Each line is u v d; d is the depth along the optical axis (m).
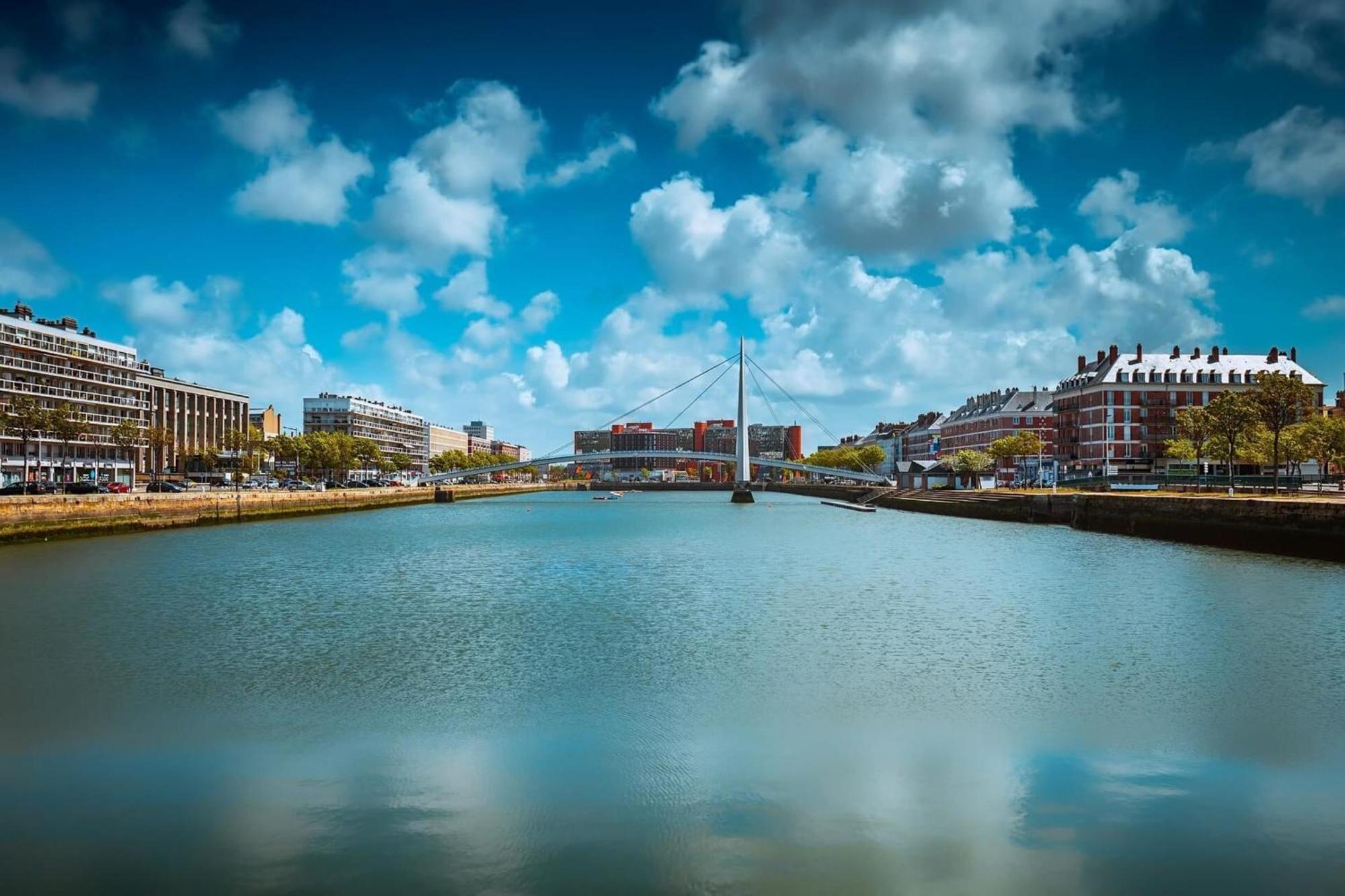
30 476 104.12
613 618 30.59
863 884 10.95
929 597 35.25
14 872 11.38
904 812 13.05
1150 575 40.94
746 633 27.39
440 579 42.81
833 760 15.37
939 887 10.87
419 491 157.00
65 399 109.81
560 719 18.00
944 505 113.69
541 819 12.88
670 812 13.09
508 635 27.36
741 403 183.62
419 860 11.62
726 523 100.00
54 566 47.81
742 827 12.59
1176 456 111.19
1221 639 25.72
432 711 18.61
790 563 50.59
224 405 157.38
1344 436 74.12
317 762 15.42
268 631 28.17
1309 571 40.97
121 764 15.38
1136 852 11.75
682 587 39.34
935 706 18.70
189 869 11.43
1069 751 15.71
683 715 18.20
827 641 25.97
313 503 109.12
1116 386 128.12
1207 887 10.84
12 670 22.64
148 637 27.17
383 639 26.80
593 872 11.29
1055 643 25.33
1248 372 128.88
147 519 74.12
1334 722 17.39
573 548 61.91
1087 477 107.06
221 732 17.20
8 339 102.50
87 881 11.16
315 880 11.12
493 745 16.34
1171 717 17.77
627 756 15.61
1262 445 82.88
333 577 43.38
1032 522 86.12
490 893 10.77
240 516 89.81
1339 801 13.38
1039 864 11.45
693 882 11.02
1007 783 14.20
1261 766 14.91
